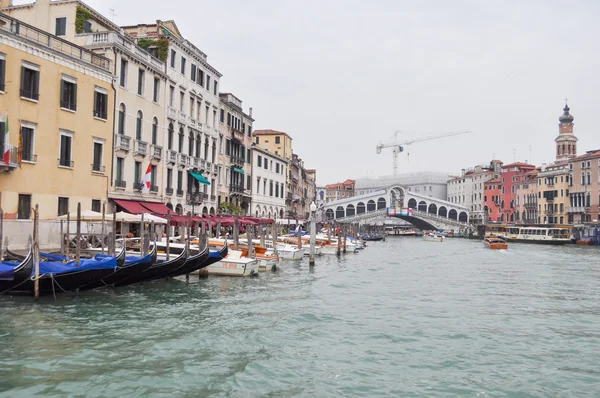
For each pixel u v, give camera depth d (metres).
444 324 14.39
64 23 27.12
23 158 21.19
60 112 23.03
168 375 9.41
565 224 72.56
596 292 21.55
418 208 102.50
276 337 12.30
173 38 32.69
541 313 16.50
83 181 24.50
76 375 9.23
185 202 34.69
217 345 11.41
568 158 81.69
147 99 29.73
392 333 13.07
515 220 89.44
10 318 13.11
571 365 10.79
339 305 16.81
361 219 90.44
